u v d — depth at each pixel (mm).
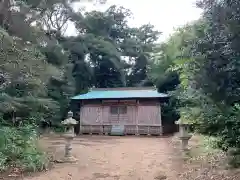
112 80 34594
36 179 7152
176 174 7719
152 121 23281
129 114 23781
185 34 12602
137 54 37438
